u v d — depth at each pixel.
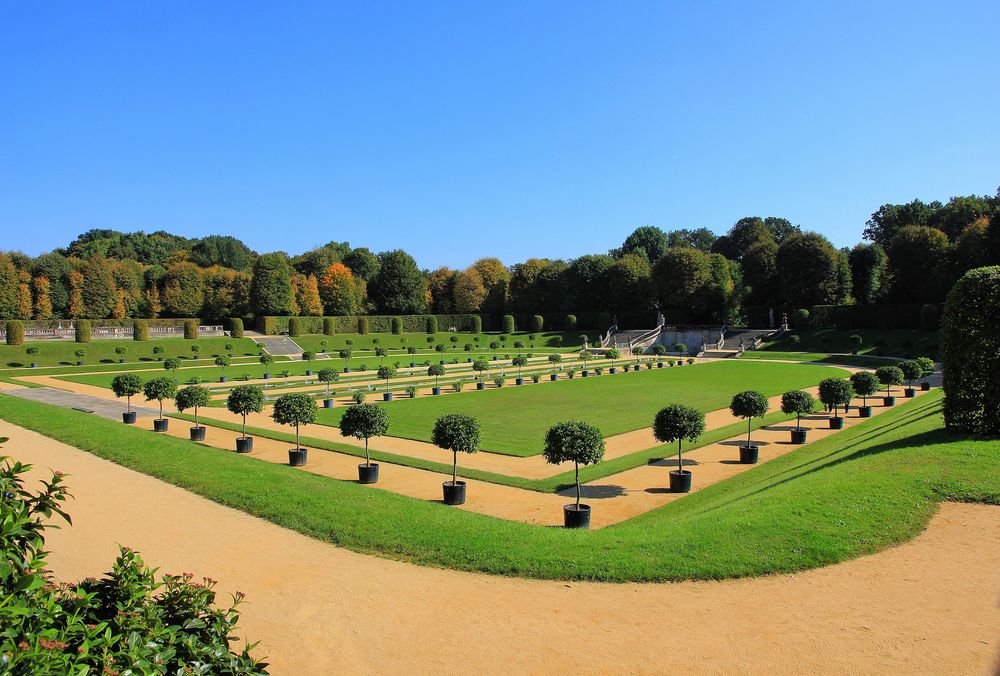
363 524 11.43
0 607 3.57
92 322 80.06
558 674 6.64
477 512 15.30
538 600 8.56
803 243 86.31
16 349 59.03
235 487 13.88
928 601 8.23
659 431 17.62
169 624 4.25
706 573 9.27
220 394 40.66
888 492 11.83
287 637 7.40
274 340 80.88
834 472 13.67
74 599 4.20
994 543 9.91
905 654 6.96
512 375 53.47
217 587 8.83
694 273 94.50
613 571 9.41
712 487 17.59
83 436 19.72
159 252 133.25
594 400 37.34
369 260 112.44
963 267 70.25
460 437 16.12
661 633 7.56
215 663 4.12
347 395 39.66
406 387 44.22
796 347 75.81
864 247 85.25
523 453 22.52
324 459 21.50
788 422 28.95
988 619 7.71
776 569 9.37
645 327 98.94
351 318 96.38
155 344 68.62
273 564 9.77
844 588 8.72
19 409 25.59
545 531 11.52
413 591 8.84
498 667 6.79
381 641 7.34
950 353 15.91
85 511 12.38
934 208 106.25
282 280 92.19
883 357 61.06
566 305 106.38
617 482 18.41
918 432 17.56
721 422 29.55
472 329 103.06
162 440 19.48
